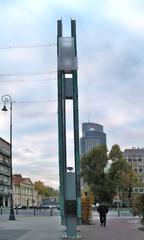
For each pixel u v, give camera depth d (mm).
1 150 145750
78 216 20516
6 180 152250
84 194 37719
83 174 90938
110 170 90250
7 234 23609
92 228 28781
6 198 151125
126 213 67750
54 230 26797
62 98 21188
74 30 21859
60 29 21766
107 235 22609
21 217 50938
